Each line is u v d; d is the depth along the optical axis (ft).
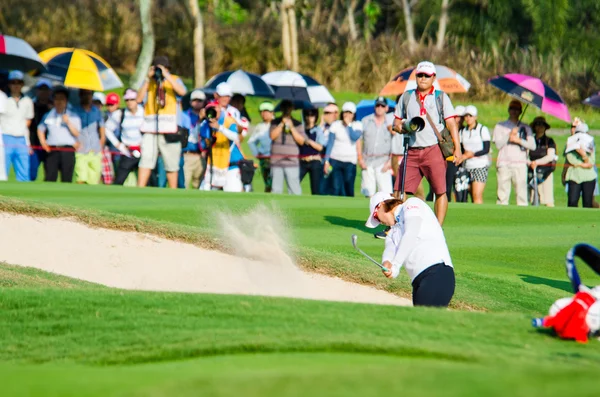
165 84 128.26
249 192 121.90
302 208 108.99
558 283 83.15
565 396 31.07
